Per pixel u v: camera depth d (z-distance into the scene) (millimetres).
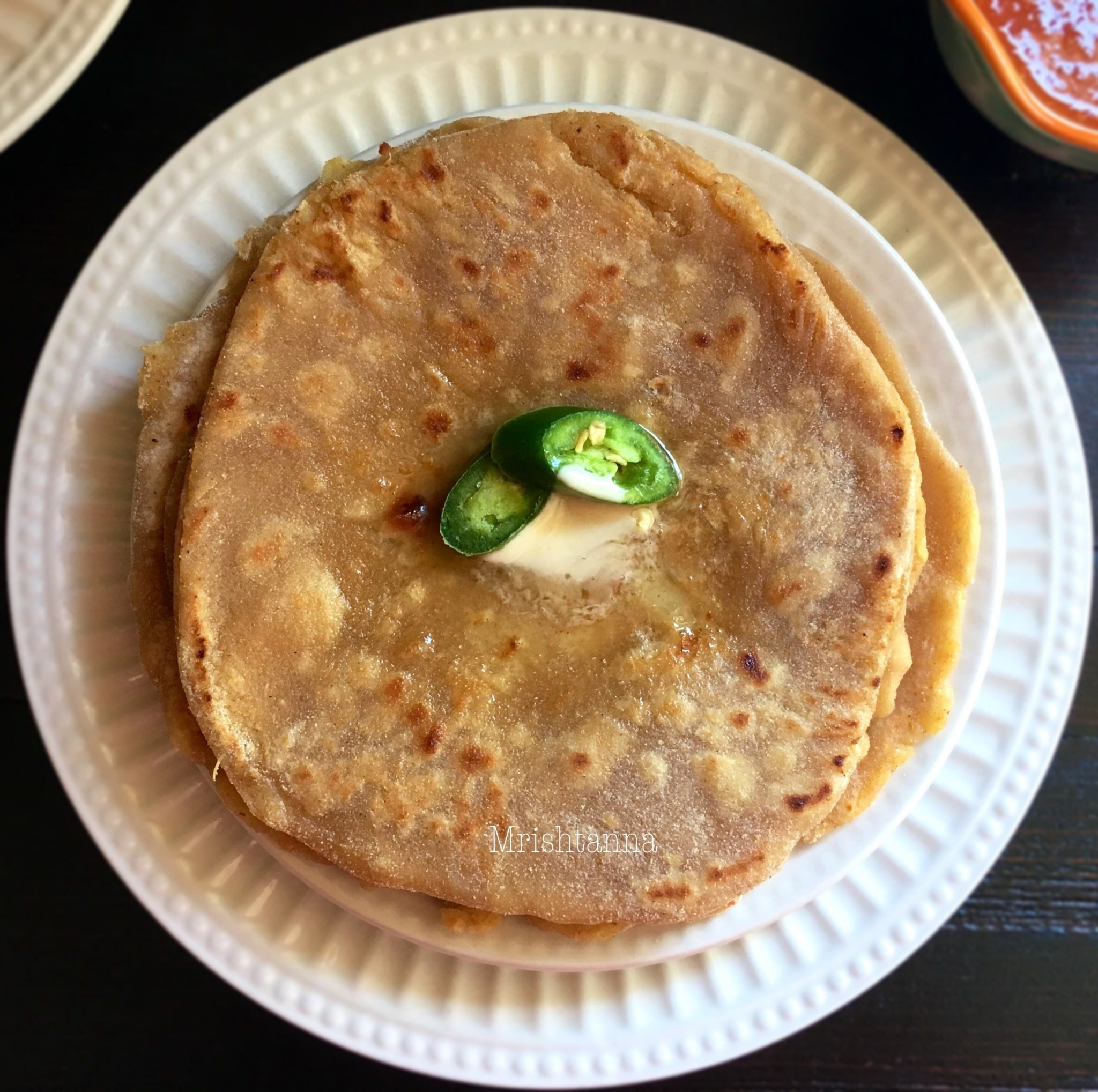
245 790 270
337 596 275
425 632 278
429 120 344
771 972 325
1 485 351
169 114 362
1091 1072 352
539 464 266
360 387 279
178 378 293
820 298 284
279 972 317
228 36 364
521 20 348
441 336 281
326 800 269
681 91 350
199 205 336
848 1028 354
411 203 281
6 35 329
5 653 352
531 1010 320
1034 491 351
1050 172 368
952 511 314
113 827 317
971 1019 354
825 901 331
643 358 283
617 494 275
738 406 284
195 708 267
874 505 282
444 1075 315
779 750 278
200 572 267
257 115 341
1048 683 343
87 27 330
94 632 324
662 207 285
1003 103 336
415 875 270
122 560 327
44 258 358
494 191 282
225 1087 343
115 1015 343
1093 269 369
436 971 321
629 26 349
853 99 367
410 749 273
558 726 278
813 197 330
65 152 360
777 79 350
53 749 318
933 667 313
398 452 280
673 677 280
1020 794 336
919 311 330
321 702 272
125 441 330
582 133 284
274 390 274
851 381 282
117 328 332
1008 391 353
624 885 272
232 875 321
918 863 333
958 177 368
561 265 282
